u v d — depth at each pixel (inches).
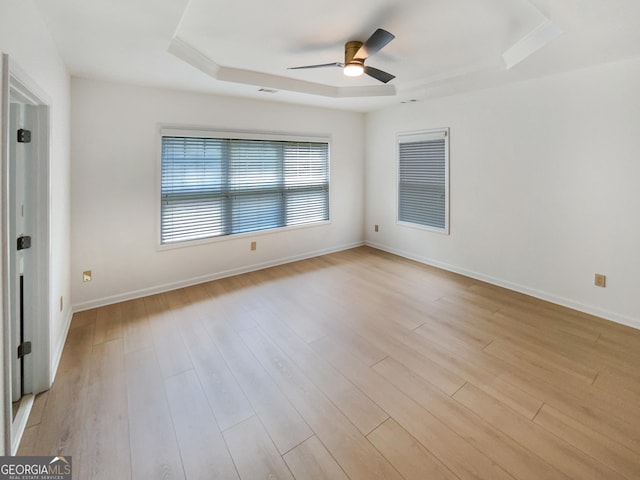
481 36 100.7
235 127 164.1
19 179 78.2
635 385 83.6
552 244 133.8
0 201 53.0
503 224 150.4
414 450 65.1
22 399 78.8
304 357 98.2
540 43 97.0
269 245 186.4
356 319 122.6
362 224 230.8
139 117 136.9
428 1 80.4
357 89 164.2
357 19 89.5
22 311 79.8
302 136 191.6
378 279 165.9
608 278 118.8
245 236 175.5
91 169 127.8
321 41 104.0
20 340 79.0
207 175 159.6
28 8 68.2
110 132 130.7
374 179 219.1
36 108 79.8
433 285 156.7
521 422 71.9
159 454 64.4
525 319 121.0
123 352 100.7
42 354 81.7
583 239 124.3
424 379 87.4
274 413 75.7
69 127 119.0
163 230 149.4
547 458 62.7
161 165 145.1
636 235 111.3
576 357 96.4
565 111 125.0
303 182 198.5
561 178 128.5
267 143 179.6
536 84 132.8
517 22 91.3
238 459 63.5
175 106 145.3
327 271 179.2
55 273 92.4
